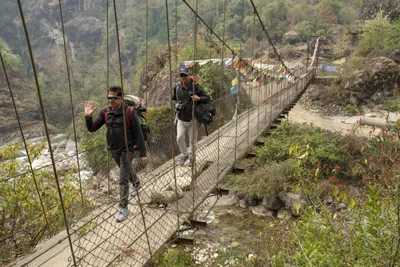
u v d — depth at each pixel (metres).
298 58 25.14
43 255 2.30
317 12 30.31
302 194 7.33
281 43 28.97
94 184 3.82
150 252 2.19
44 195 3.51
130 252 2.22
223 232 7.14
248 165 9.32
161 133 7.16
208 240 6.63
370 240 2.39
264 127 5.85
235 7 20.56
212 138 5.14
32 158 3.96
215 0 21.70
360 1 31.95
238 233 7.12
